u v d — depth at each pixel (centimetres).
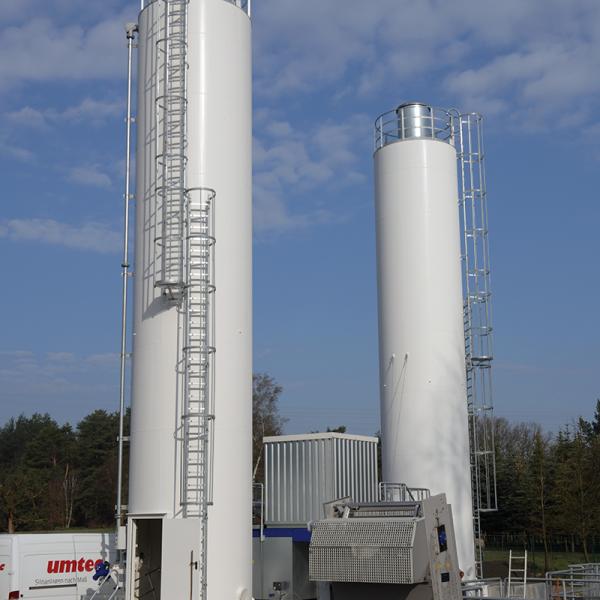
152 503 1970
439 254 3014
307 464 2981
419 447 2892
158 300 2061
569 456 5272
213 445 1997
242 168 2181
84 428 10406
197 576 1877
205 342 2019
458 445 2920
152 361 2039
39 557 2505
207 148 2120
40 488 8306
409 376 2939
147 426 2016
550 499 5225
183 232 2053
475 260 3334
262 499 2992
